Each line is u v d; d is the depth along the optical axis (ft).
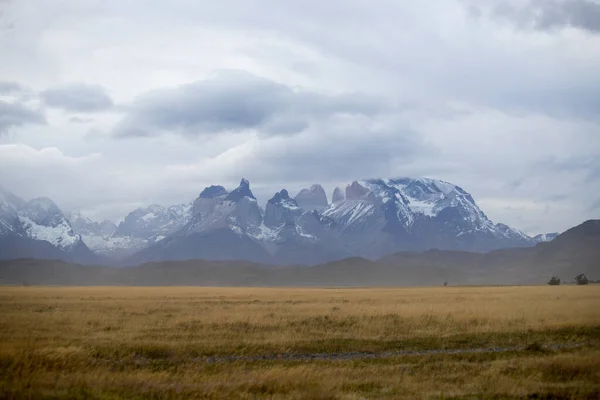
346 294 625.41
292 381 126.52
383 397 117.39
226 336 206.90
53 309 326.24
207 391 116.98
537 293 537.24
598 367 144.87
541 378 136.98
